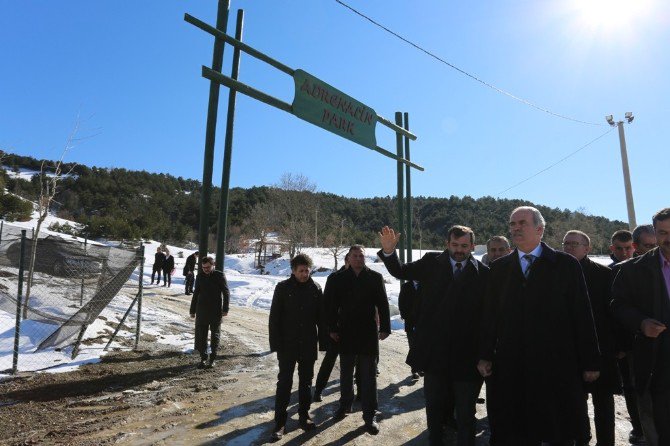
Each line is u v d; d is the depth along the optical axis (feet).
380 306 14.73
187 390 17.74
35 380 18.53
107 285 24.22
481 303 11.12
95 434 12.93
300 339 13.48
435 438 10.90
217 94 24.04
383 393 17.98
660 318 9.26
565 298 9.50
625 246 13.60
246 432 13.26
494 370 9.80
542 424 9.06
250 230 172.76
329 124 27.20
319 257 139.03
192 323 34.71
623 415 15.55
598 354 9.23
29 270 26.16
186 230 224.12
